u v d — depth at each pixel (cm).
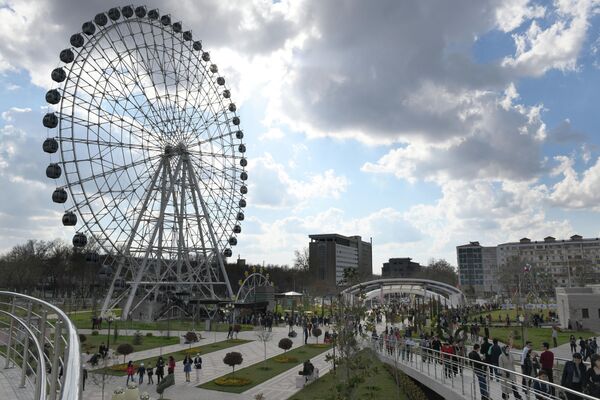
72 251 16350
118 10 7806
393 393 4116
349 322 4619
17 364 1387
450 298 12569
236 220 10512
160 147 8875
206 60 9744
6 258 16112
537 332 7694
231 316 10606
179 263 10025
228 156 10306
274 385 4634
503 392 2245
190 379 4878
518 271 14588
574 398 1914
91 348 6016
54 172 6956
